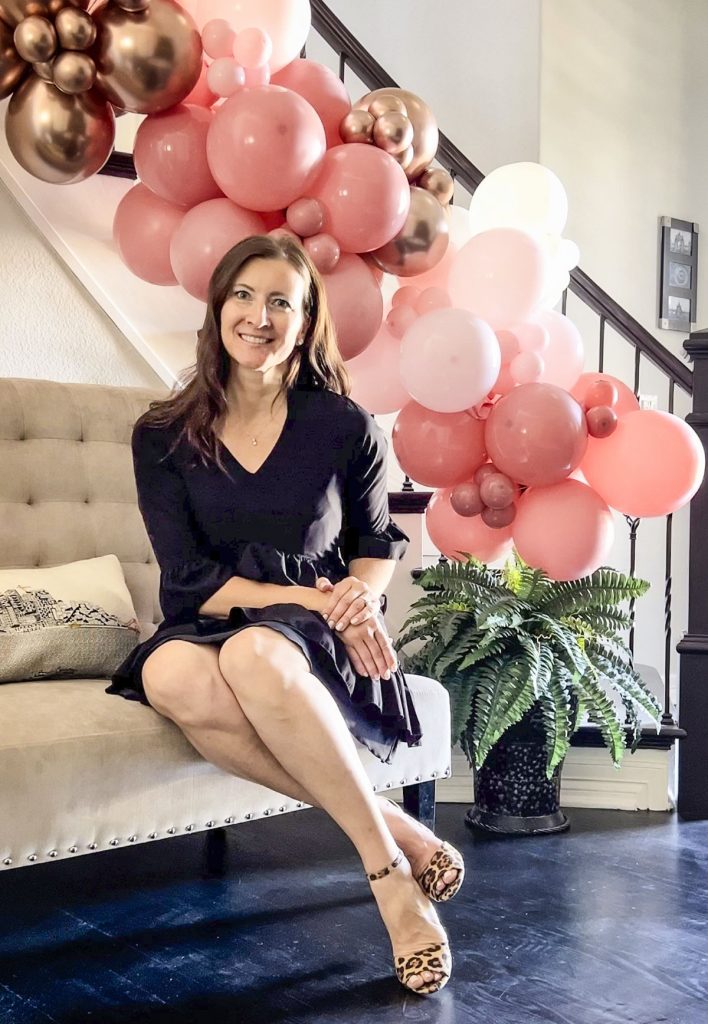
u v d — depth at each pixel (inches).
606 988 69.8
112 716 72.4
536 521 99.2
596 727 116.5
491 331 95.4
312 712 69.1
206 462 78.0
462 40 181.6
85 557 94.0
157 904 85.9
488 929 80.0
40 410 94.3
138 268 100.3
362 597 74.7
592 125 184.7
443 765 89.3
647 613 188.5
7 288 105.6
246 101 88.3
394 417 137.4
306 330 81.9
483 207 110.4
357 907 85.0
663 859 98.5
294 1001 67.9
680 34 196.5
